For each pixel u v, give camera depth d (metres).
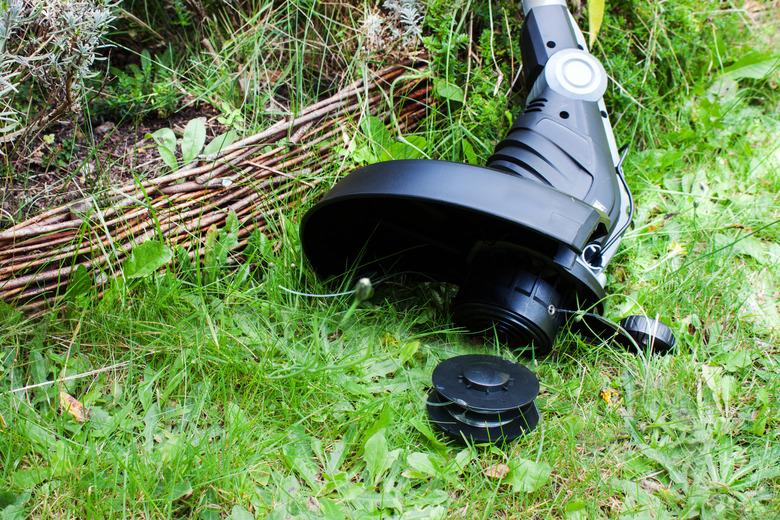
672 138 2.64
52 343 1.74
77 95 1.96
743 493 1.57
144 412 1.63
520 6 2.55
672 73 2.76
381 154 2.23
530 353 1.83
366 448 1.54
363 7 2.46
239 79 2.42
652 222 2.34
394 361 1.80
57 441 1.55
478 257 1.83
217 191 1.98
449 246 1.94
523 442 1.62
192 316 1.82
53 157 2.09
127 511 1.43
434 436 1.59
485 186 1.56
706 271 2.10
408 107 2.39
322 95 2.47
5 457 1.50
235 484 1.48
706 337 1.95
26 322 1.72
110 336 1.76
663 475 1.60
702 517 1.51
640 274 2.15
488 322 1.79
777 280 2.15
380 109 2.32
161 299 1.82
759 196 2.46
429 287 2.04
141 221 1.89
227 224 1.97
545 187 1.60
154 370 1.73
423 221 1.93
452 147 2.33
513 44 2.52
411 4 2.26
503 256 1.79
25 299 1.76
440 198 1.55
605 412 1.71
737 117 2.76
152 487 1.45
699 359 1.88
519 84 2.52
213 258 1.94
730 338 1.94
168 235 1.91
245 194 2.04
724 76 2.84
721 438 1.67
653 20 2.71
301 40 2.44
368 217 1.96
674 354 1.86
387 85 2.33
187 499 1.46
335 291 1.97
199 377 1.72
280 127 2.10
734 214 2.37
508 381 1.61
